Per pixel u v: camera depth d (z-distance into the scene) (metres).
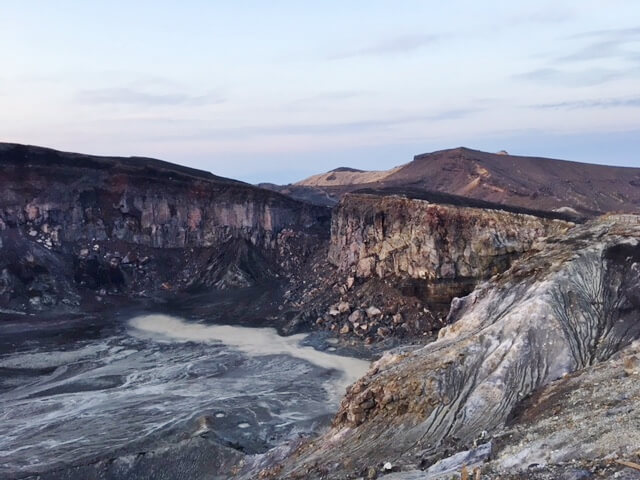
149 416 51.56
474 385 38.31
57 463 42.19
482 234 75.31
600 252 48.47
